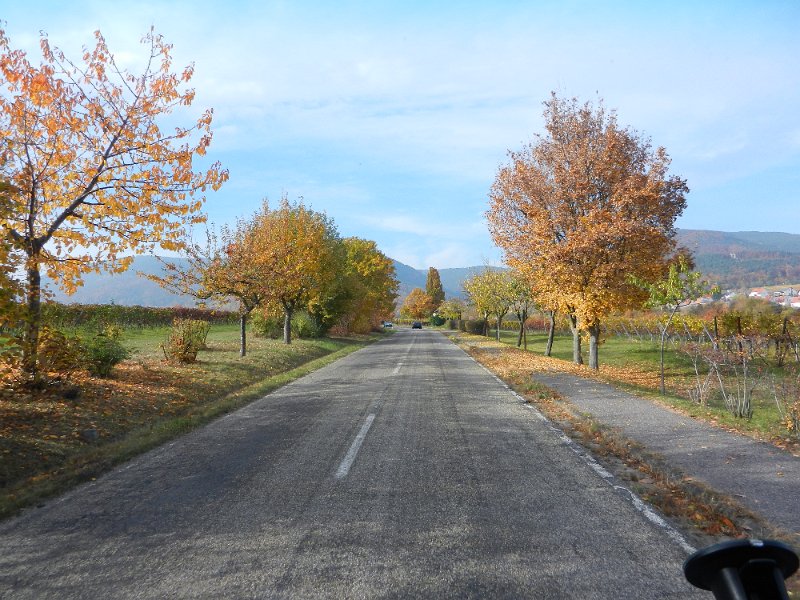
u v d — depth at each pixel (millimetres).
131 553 4359
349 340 44469
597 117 21297
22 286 8367
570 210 20297
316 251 30172
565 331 54656
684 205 19984
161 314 38531
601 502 5527
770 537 4621
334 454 7559
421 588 3742
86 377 12008
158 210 11062
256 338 33500
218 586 3793
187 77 10875
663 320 16188
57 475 6645
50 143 10211
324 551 4355
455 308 76438
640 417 10016
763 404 13289
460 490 5941
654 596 3615
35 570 4078
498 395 13281
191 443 8328
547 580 3850
